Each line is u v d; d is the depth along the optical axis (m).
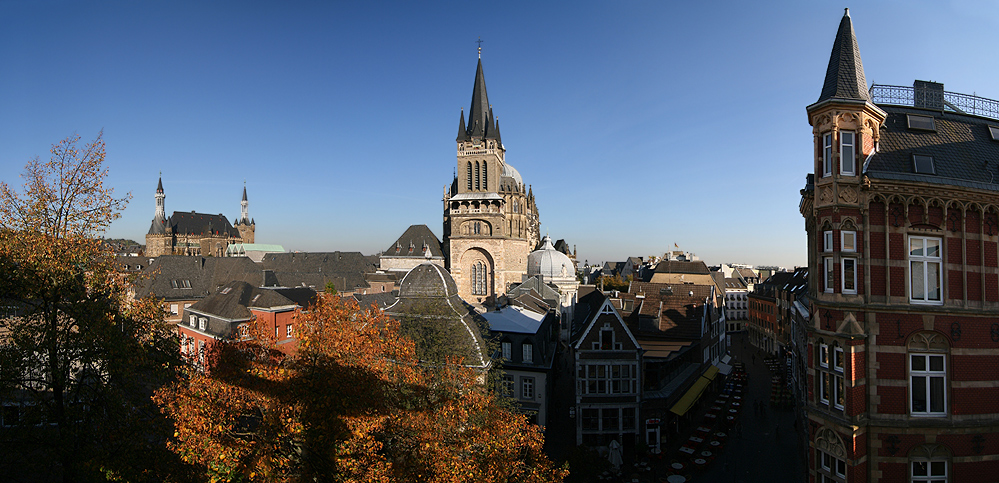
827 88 19.64
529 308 58.00
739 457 41.28
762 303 94.19
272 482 18.33
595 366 40.97
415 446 21.38
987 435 18.58
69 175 24.50
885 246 18.66
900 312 18.59
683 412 44.06
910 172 18.70
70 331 23.69
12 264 22.05
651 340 49.09
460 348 36.69
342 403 20.31
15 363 22.03
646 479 36.62
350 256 135.88
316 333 23.88
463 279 95.44
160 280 77.12
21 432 22.00
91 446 22.61
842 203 18.75
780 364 76.94
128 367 23.20
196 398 19.94
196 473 21.00
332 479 19.34
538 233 142.00
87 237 24.70
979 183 18.80
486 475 21.64
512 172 115.56
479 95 97.38
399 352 25.94
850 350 18.48
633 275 158.25
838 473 19.06
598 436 40.78
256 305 52.66
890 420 18.45
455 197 95.75
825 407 19.72
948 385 18.67
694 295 58.75
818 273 19.83
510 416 27.78
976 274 19.00
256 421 26.45
